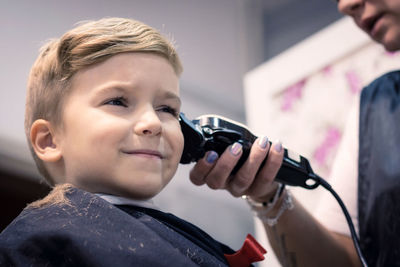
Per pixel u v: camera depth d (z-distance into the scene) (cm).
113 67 83
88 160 80
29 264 69
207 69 304
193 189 286
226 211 301
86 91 82
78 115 81
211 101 303
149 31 90
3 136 236
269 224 115
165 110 89
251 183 107
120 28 89
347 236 120
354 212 121
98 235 70
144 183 80
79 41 85
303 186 110
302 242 114
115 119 80
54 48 91
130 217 74
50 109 86
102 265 67
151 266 69
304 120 196
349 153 127
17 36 243
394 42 114
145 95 84
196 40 303
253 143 102
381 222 112
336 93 190
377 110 122
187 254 76
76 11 262
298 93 200
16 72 241
